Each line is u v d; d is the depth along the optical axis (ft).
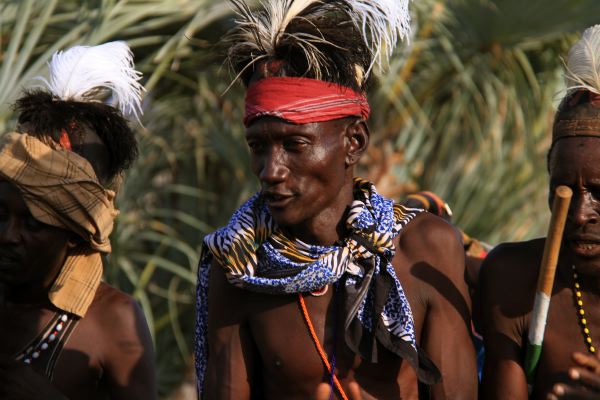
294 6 30.09
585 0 66.54
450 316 30.27
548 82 72.54
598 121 29.22
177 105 71.67
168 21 62.28
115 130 33.37
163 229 72.02
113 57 34.06
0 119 53.21
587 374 28.07
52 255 31.83
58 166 31.27
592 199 29.19
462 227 70.85
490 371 30.89
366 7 30.35
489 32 69.00
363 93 30.66
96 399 32.48
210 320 31.50
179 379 72.90
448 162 72.79
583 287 30.58
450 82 72.13
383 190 66.49
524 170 71.82
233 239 30.50
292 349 30.12
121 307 32.91
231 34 31.45
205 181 74.28
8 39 60.49
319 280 29.40
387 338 29.32
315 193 29.40
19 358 31.86
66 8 62.95
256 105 29.22
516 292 30.99
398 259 30.60
